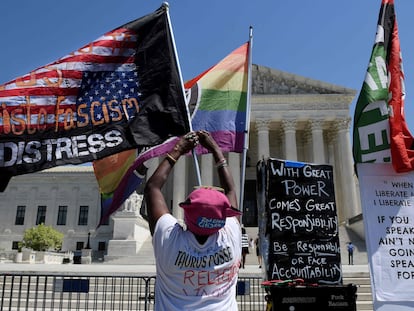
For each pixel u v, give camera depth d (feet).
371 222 25.96
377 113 26.73
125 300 53.88
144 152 26.14
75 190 244.01
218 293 10.10
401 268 25.53
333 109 192.95
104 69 25.05
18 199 245.45
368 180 26.50
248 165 210.79
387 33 27.61
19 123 22.94
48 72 24.16
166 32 26.21
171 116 24.71
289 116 192.75
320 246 29.30
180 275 9.95
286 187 29.71
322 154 187.52
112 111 24.40
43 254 142.20
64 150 23.12
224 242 10.39
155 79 25.31
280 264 28.40
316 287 25.05
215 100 29.71
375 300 24.94
